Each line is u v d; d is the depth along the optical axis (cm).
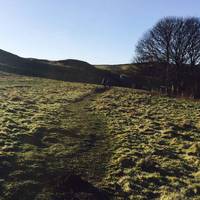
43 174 2230
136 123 3653
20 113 3600
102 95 5278
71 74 9769
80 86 6184
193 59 10381
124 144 2905
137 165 2509
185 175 2447
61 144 2762
